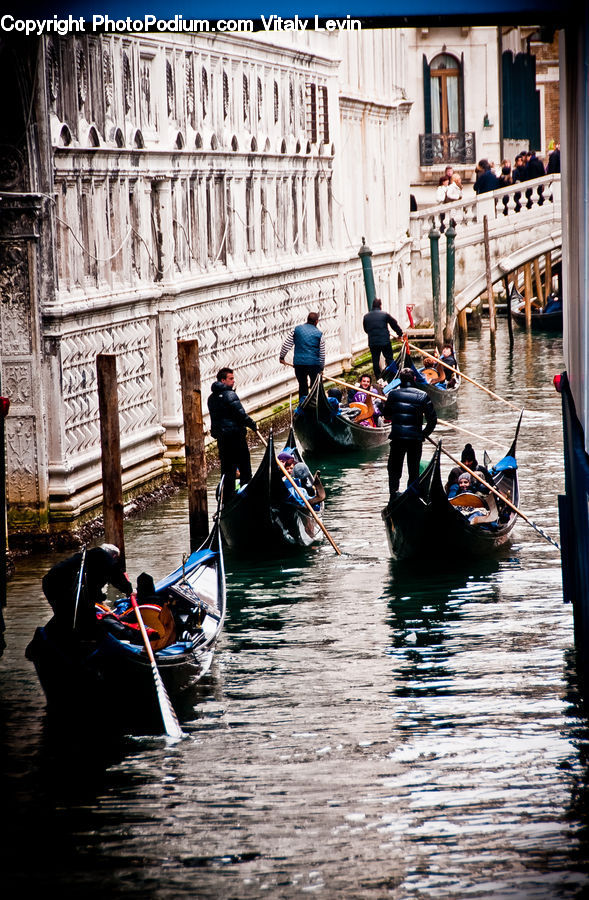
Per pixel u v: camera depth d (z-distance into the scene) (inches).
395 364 2105.1
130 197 1427.2
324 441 1759.4
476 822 619.8
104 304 1312.7
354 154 2554.1
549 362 2600.9
